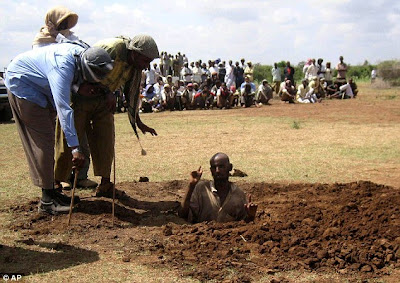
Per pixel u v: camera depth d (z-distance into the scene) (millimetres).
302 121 19500
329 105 27156
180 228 6051
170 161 10961
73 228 6039
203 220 6441
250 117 21328
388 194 7355
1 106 20156
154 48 6648
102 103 6961
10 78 6227
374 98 31828
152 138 14938
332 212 6461
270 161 10836
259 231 5645
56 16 7629
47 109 6363
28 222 6340
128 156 11656
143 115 23453
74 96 6770
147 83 28391
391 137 14688
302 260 5016
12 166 10367
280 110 24703
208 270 4750
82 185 8133
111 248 5426
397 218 6086
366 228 5754
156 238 5762
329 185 8289
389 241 5445
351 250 5137
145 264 4926
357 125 18000
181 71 31969
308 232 5691
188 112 24625
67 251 5328
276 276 4672
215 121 19844
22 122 6391
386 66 43500
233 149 12578
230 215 6375
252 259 5023
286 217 6367
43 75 6145
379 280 4633
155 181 8961
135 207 7195
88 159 8172
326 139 14352
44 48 6273
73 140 5867
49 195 6609
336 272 4789
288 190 8195
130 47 6621
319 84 31438
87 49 6070
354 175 9484
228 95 26609
